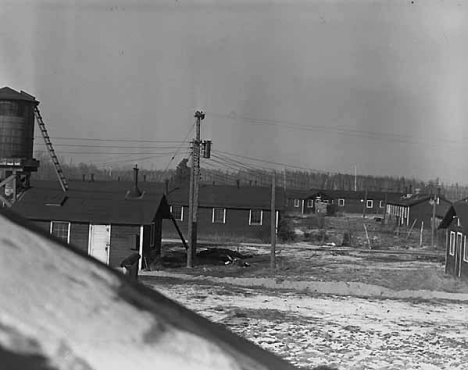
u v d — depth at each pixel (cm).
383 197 9781
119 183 5491
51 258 238
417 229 6669
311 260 3694
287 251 4234
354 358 1409
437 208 7231
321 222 6725
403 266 3538
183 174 6650
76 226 3008
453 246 3184
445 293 2520
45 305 209
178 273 2853
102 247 2994
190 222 3170
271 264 3173
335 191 9888
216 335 272
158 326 239
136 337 224
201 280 2642
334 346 1518
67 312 212
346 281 2752
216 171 10431
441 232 5228
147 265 3022
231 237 5022
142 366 208
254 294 2284
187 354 230
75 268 243
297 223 6500
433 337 1673
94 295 232
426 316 2014
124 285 257
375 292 2494
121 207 3088
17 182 3194
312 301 2191
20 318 196
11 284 208
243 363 248
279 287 2547
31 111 3152
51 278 225
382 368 1330
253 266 3256
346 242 4925
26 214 3008
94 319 218
